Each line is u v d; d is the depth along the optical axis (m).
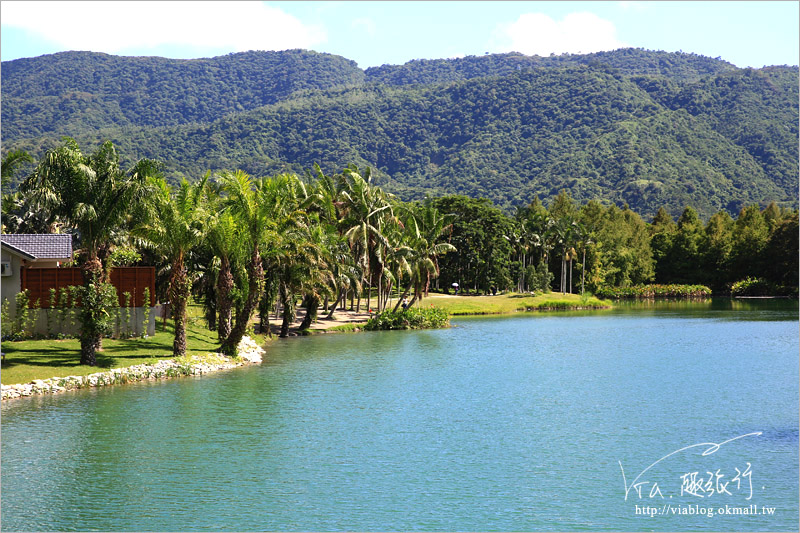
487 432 33.38
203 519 22.64
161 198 45.16
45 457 28.36
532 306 124.81
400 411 37.47
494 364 54.62
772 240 165.75
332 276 67.62
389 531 21.98
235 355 52.12
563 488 25.84
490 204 150.12
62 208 41.59
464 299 121.69
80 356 43.62
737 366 54.69
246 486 25.55
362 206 80.94
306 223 69.69
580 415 37.03
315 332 75.06
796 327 89.00
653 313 116.38
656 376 49.69
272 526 22.19
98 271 42.59
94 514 22.86
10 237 51.19
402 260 83.94
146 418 34.50
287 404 38.50
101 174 41.75
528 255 161.12
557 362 56.34
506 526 22.48
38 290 47.75
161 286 57.69
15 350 44.06
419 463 28.50
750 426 34.78
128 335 51.00
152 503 23.81
